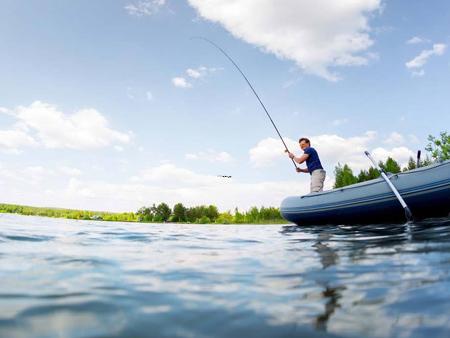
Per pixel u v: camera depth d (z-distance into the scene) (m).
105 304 1.19
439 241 2.64
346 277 1.61
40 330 0.94
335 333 0.94
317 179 6.46
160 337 0.92
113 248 2.82
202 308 1.16
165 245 3.17
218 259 2.26
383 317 1.06
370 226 5.00
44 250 2.53
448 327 0.96
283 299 1.27
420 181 5.16
